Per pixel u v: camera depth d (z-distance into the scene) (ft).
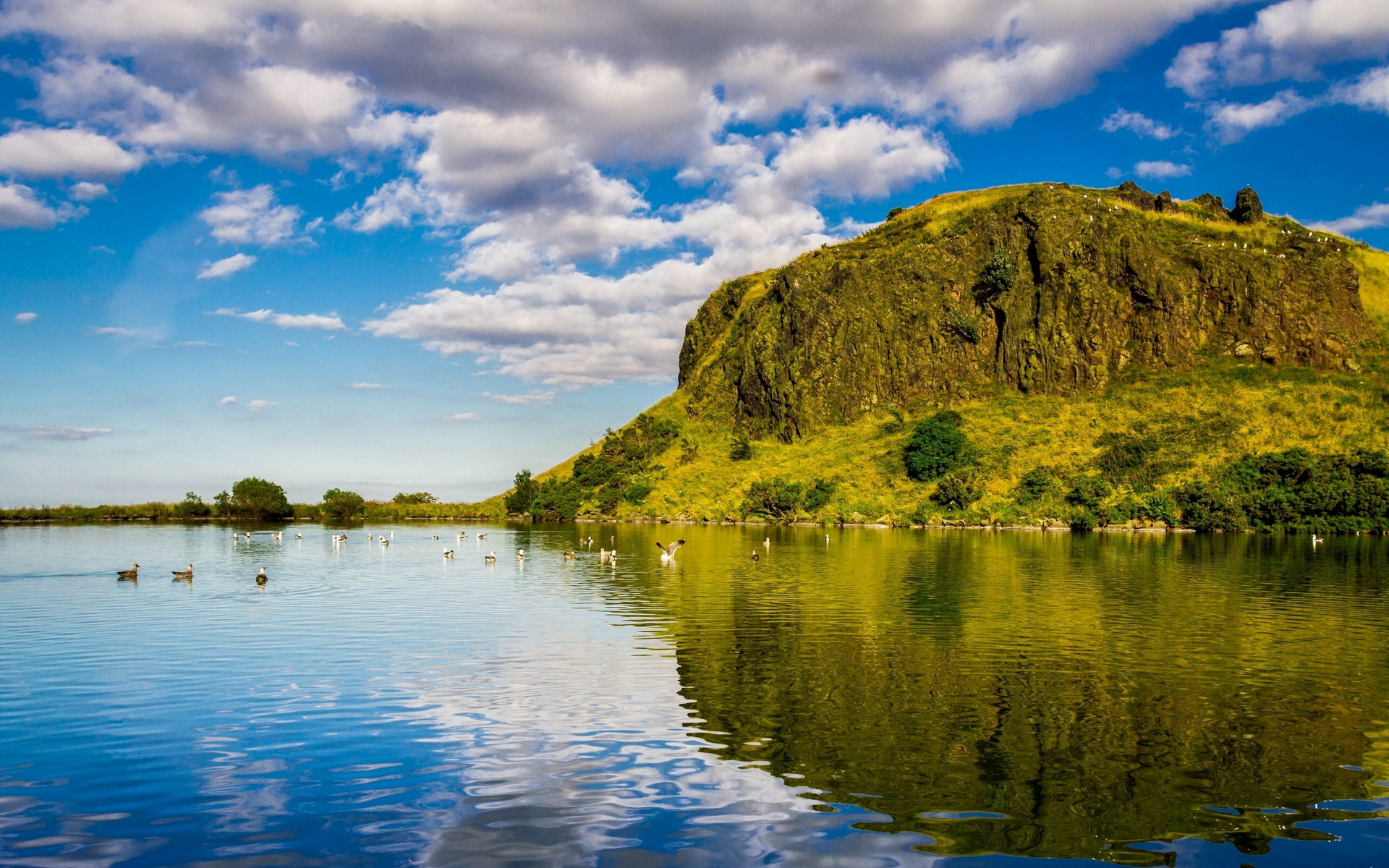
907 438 554.87
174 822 55.42
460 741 71.46
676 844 52.70
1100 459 466.70
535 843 52.65
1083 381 579.07
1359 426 444.96
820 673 95.50
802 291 645.92
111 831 54.13
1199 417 495.41
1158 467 445.37
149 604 150.10
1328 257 587.68
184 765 65.57
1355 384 508.94
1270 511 371.56
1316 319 556.10
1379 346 555.28
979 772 64.80
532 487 614.34
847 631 121.39
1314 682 91.45
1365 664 100.07
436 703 82.58
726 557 254.06
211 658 102.63
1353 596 159.63
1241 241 637.71
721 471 581.94
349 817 56.34
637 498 564.30
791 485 506.89
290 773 64.23
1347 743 71.41
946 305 637.30
